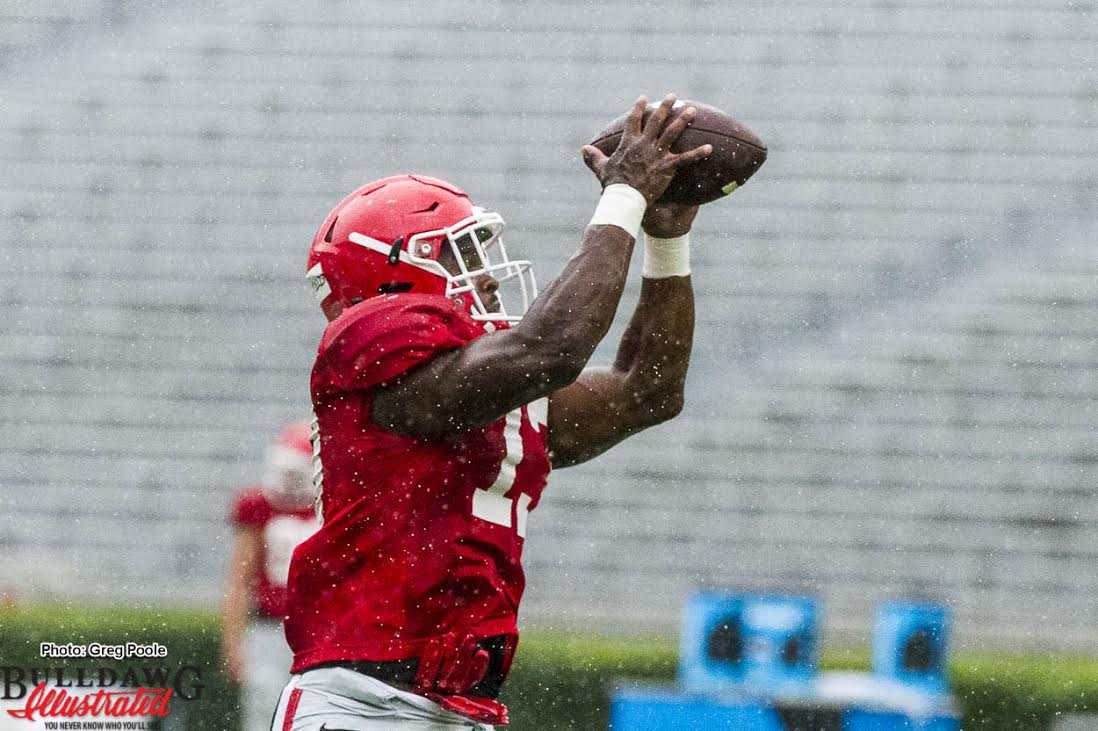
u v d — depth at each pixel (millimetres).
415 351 8203
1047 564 30219
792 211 35812
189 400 33469
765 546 30766
